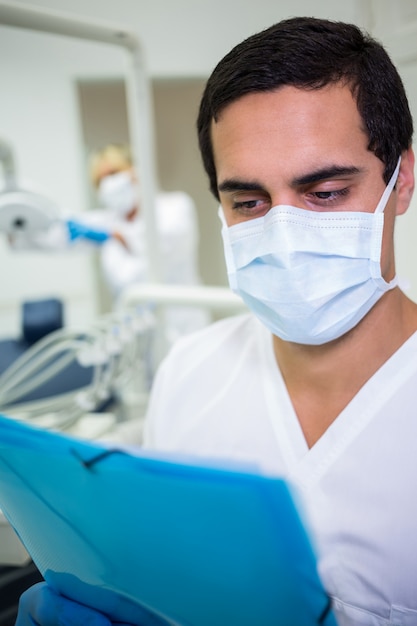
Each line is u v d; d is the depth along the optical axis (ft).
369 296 2.30
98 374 3.76
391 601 2.16
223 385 2.85
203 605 1.49
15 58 9.40
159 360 4.39
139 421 4.09
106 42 4.05
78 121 10.05
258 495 1.25
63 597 1.89
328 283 2.25
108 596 1.70
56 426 3.76
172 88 10.63
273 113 2.05
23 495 1.65
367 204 2.21
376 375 2.37
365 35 2.20
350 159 2.09
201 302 3.98
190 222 9.86
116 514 1.44
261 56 2.05
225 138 2.17
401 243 3.17
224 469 1.29
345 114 2.06
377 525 2.21
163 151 11.10
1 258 9.86
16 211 3.78
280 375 2.67
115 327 3.80
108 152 9.48
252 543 1.31
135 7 9.42
